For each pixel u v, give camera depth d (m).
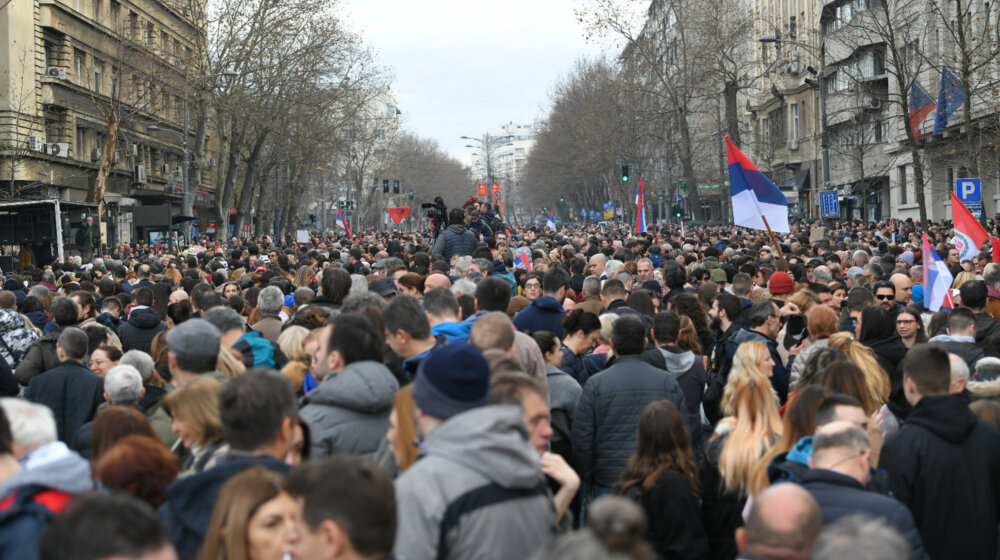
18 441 7.11
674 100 100.00
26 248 54.44
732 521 10.23
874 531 4.92
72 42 82.44
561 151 169.38
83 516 5.01
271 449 7.48
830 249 37.88
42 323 21.45
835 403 9.02
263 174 104.50
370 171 192.38
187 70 80.69
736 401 10.30
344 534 5.68
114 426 8.72
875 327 14.04
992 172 59.19
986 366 12.12
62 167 80.38
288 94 81.50
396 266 23.30
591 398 12.23
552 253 34.91
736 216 25.77
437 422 7.34
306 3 78.94
